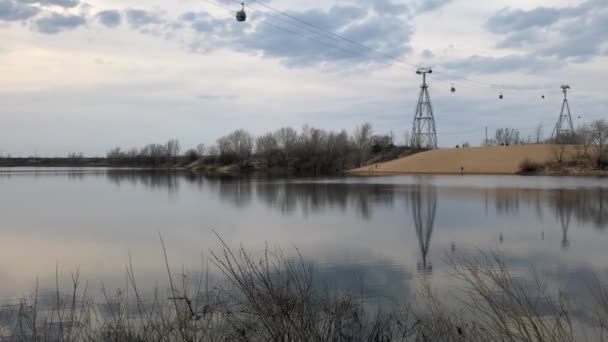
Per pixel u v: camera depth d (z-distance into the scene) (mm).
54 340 6922
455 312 8258
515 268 13031
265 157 119188
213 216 26172
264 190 46281
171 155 166250
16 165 198375
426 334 6574
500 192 40562
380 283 11328
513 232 19641
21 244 18047
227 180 68125
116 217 26078
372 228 21109
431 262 13961
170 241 18312
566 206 29297
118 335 6293
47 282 12336
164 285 11516
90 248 17109
